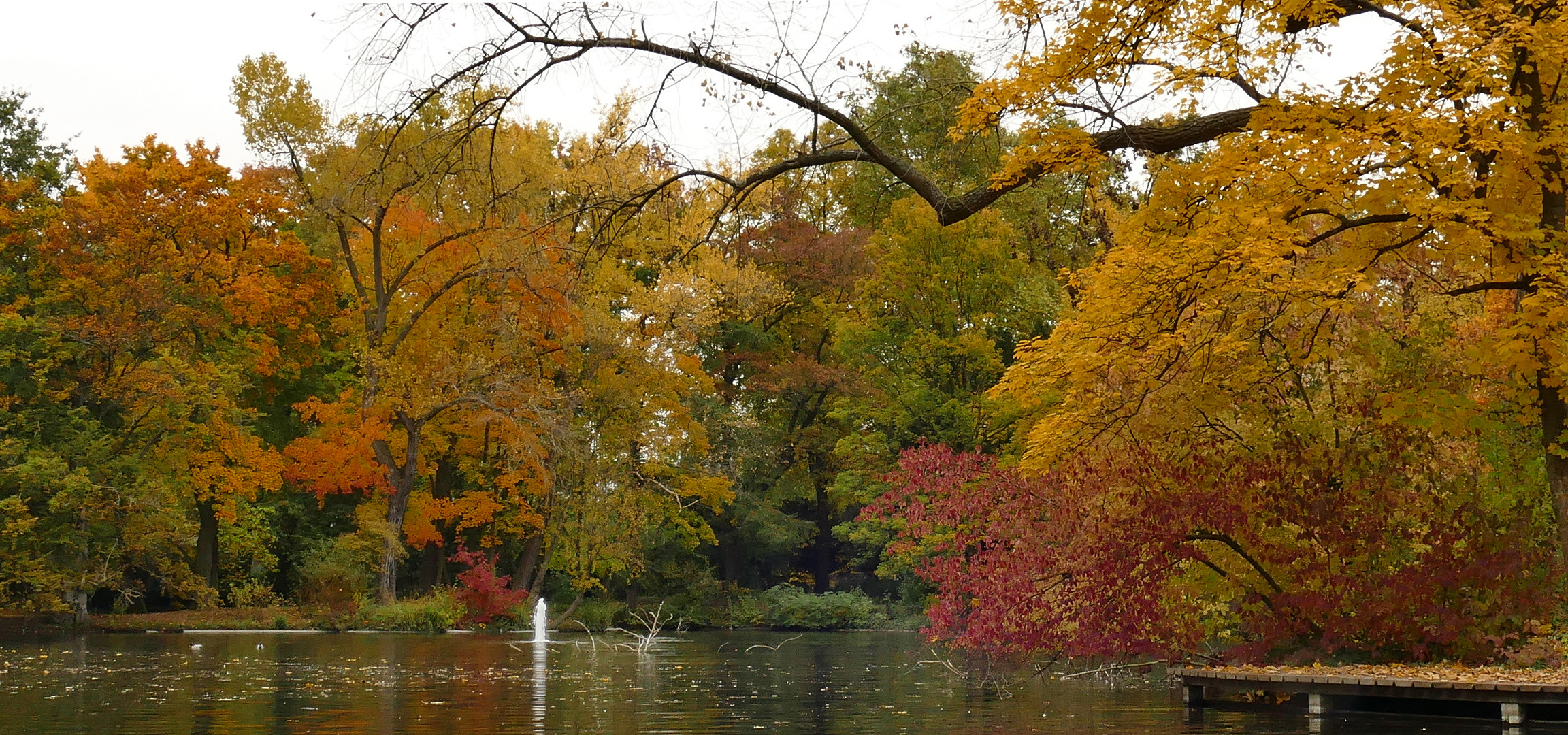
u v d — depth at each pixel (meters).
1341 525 13.68
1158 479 14.26
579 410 37.66
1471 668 12.76
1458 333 14.04
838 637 32.41
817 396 45.62
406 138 12.28
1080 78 11.91
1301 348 12.96
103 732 10.04
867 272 40.50
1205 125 12.12
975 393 32.09
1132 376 12.46
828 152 13.50
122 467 31.66
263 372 36.91
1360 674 11.72
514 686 14.95
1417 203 10.85
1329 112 11.14
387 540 35.88
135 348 33.00
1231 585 14.37
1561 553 13.95
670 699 13.31
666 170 12.55
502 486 37.28
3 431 31.17
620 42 11.38
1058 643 14.73
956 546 17.86
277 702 12.70
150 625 32.72
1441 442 13.91
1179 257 11.17
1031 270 31.78
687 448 38.59
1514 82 11.77
